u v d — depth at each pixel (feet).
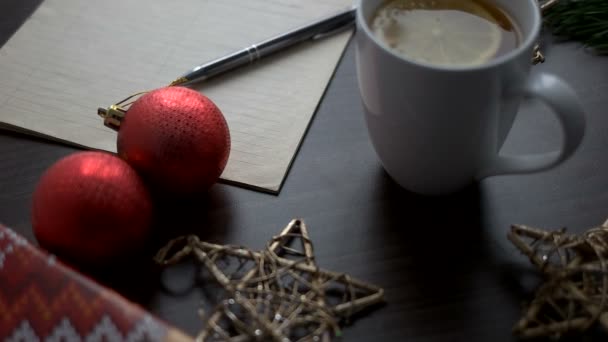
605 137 1.68
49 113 1.69
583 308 1.42
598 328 1.42
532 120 1.72
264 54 1.79
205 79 1.76
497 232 1.56
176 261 1.50
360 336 1.43
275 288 1.47
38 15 1.86
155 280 1.49
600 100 1.73
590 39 1.82
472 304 1.47
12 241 1.39
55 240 1.41
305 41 1.85
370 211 1.59
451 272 1.51
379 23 1.52
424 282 1.49
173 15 1.89
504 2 1.52
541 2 1.91
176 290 1.48
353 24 1.88
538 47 1.82
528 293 1.48
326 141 1.69
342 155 1.67
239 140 1.67
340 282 1.48
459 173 1.54
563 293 1.42
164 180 1.50
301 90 1.75
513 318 1.45
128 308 1.35
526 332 1.40
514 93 1.42
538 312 1.43
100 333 1.33
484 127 1.45
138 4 1.90
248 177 1.62
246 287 1.46
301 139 1.68
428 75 1.37
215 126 1.50
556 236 1.48
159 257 1.49
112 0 1.91
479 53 1.47
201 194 1.60
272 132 1.68
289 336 1.42
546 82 1.40
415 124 1.45
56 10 1.87
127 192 1.42
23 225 1.55
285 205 1.60
